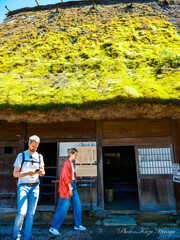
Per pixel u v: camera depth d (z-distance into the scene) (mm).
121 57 4215
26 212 2396
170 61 3859
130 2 7359
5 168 3967
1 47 5395
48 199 4973
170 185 3621
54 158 7055
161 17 6008
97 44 4910
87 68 3994
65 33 5676
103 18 6371
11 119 3463
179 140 3645
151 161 3734
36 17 7316
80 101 3191
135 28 5469
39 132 4023
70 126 3980
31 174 2361
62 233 2738
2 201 3834
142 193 3637
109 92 3238
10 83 3756
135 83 3424
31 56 4719
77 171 3762
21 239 2539
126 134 3822
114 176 8070
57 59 4488
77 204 2916
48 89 3500
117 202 4711
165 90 3207
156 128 3791
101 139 3828
